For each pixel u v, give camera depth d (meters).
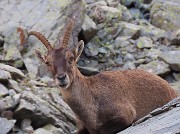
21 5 29.98
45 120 22.92
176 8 32.84
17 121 22.73
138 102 21.95
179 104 17.70
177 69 28.20
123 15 32.84
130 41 30.73
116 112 21.20
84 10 29.62
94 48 30.20
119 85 21.72
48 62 20.67
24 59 27.20
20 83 24.91
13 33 28.34
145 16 33.66
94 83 21.50
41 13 29.33
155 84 22.52
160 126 16.27
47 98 24.33
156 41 30.92
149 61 29.27
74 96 20.95
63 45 21.31
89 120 21.28
